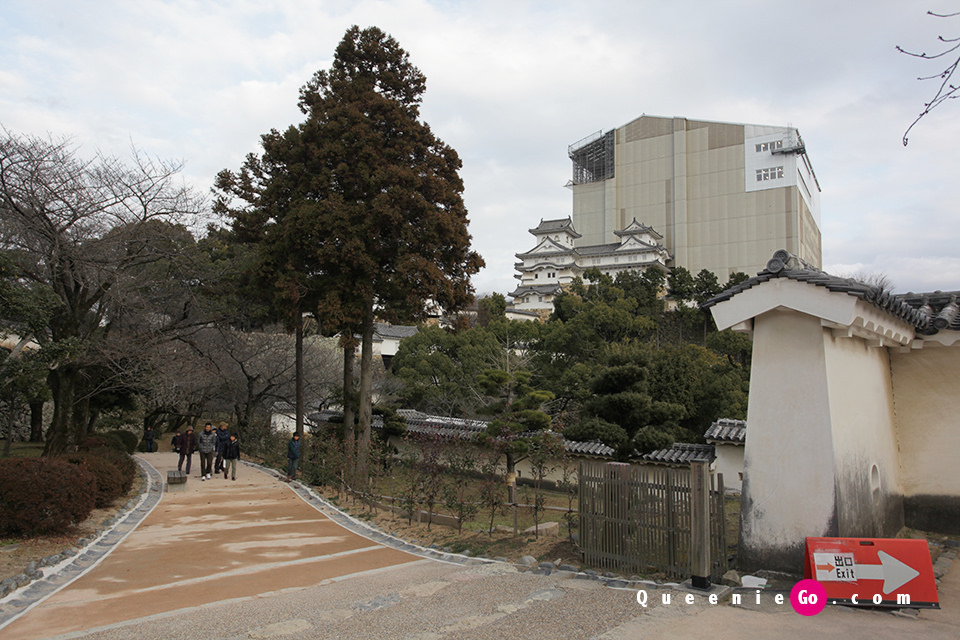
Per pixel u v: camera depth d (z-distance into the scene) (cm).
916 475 919
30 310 1148
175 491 1491
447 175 1825
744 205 7562
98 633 547
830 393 695
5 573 739
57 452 1416
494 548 912
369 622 569
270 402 2769
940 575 696
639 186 8231
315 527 1108
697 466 671
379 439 2077
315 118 1739
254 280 1798
